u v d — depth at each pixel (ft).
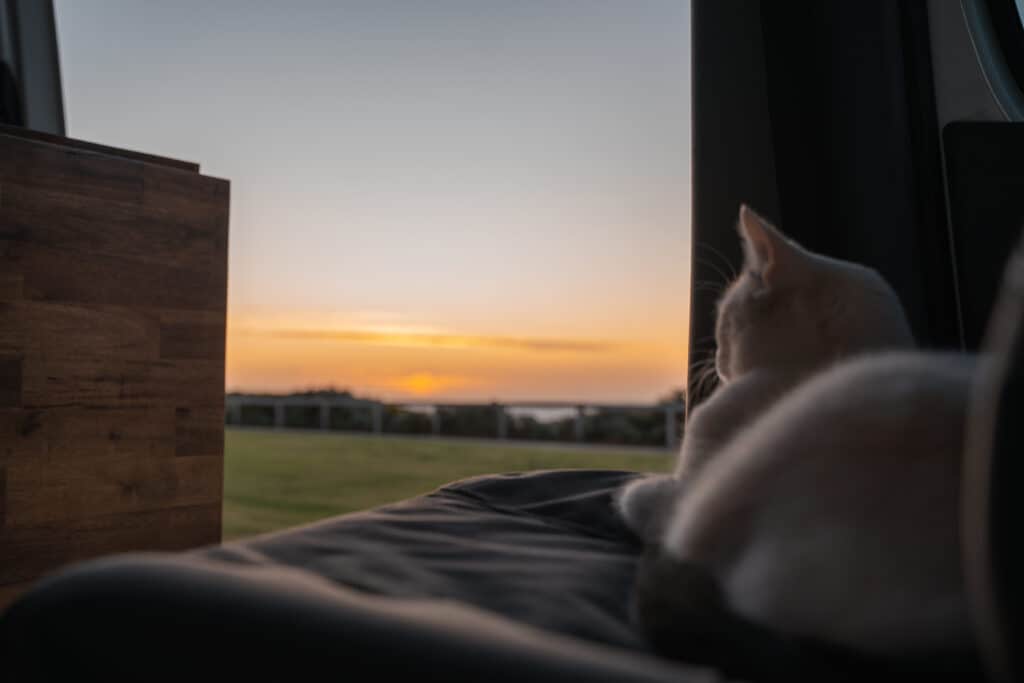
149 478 5.87
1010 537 0.99
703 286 5.42
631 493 2.99
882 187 5.14
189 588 1.32
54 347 5.43
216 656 1.22
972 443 1.09
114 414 5.70
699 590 1.66
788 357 2.76
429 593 2.11
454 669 1.11
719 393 2.84
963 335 4.21
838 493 1.48
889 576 1.37
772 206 5.54
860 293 2.74
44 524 5.36
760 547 1.60
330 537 2.54
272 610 1.26
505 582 2.26
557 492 3.52
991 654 1.07
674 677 1.11
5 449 5.21
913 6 5.38
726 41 5.68
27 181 5.32
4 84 8.32
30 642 1.33
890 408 1.51
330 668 1.16
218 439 6.27
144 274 5.89
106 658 1.28
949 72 5.59
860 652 1.38
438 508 3.18
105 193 5.69
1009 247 4.21
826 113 5.26
